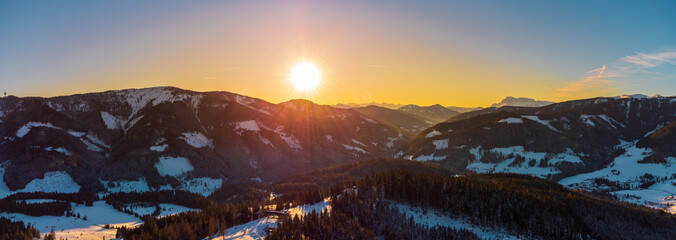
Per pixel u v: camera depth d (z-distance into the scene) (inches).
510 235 7175.2
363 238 6314.0
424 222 7322.8
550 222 7317.9
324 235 6481.3
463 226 7342.5
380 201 7716.5
